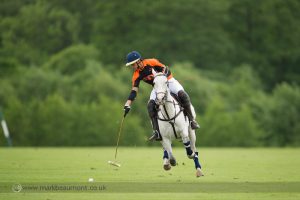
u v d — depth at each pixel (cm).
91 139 15675
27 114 15625
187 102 4791
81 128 15712
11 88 16825
